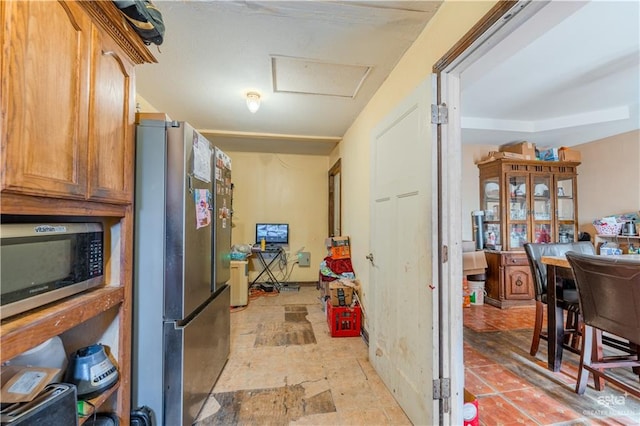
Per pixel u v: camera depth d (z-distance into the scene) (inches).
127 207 51.5
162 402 55.6
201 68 86.4
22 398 32.4
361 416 65.4
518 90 109.5
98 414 47.9
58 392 35.6
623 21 70.7
